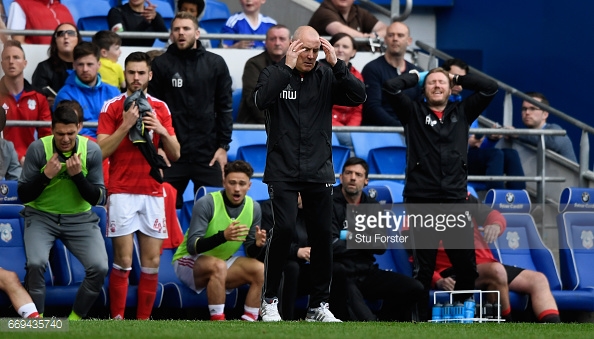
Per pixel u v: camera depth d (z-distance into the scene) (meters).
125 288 30.34
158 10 47.97
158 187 30.53
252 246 31.52
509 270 33.91
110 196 30.23
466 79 31.77
